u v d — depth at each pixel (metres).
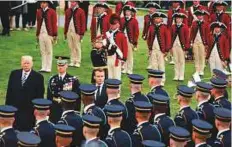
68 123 15.90
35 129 15.41
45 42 27.36
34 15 36.69
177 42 27.22
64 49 32.25
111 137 15.08
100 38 25.53
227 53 26.52
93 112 16.45
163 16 26.58
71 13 28.42
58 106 18.53
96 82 18.47
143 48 34.03
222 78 20.14
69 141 14.44
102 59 22.70
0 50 31.08
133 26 27.47
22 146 13.81
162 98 16.25
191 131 16.61
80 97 17.86
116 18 24.12
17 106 18.67
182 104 17.05
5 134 15.02
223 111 15.62
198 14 27.94
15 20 36.44
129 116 17.25
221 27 26.48
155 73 18.25
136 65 29.89
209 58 26.78
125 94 24.91
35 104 15.52
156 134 15.48
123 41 24.12
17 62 29.00
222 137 15.38
